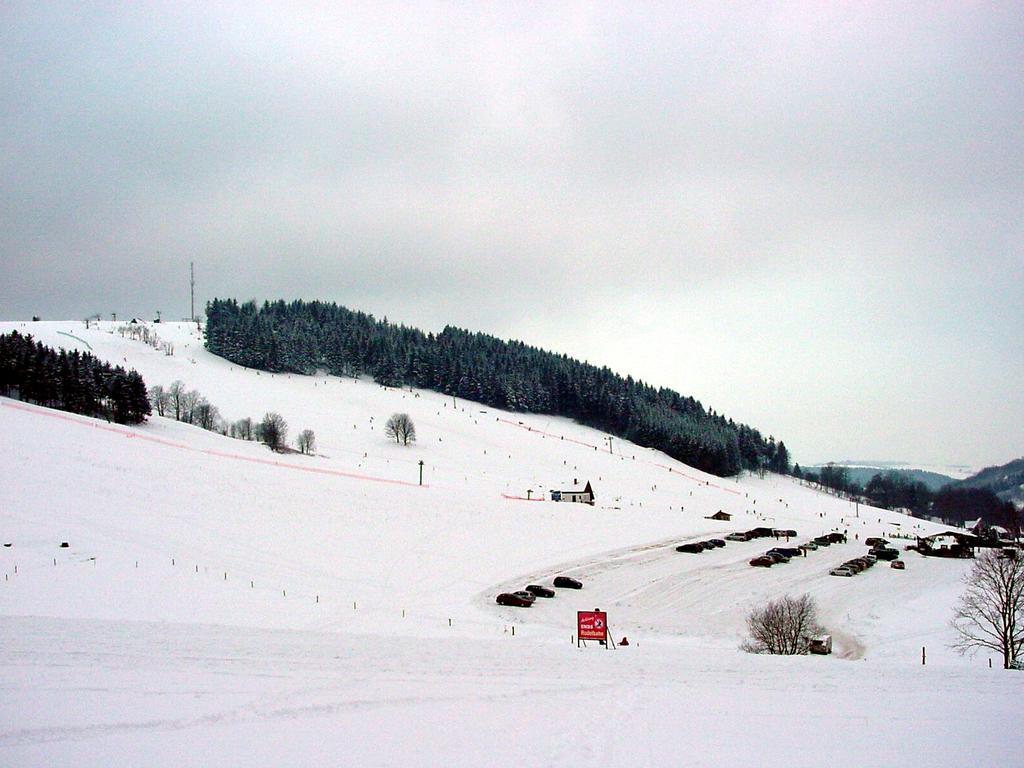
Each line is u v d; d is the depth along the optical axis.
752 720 16.06
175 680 17.20
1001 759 13.95
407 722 15.13
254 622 36.34
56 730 13.67
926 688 19.22
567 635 40.06
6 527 47.50
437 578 52.41
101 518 52.81
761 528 86.62
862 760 13.78
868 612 50.88
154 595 39.31
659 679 19.64
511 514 76.38
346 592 45.91
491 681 18.69
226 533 55.28
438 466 122.75
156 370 165.50
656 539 75.00
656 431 186.00
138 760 12.54
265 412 146.25
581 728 15.19
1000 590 35.22
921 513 194.25
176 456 76.44
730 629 45.41
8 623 22.88
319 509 65.69
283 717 15.07
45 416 83.19
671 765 13.25
